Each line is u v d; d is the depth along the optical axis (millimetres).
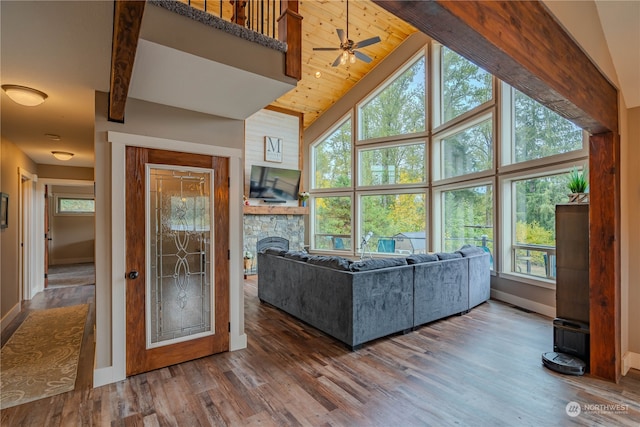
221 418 2070
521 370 2688
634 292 2705
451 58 6066
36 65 2072
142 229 2686
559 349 2865
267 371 2697
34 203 5691
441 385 2457
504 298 4816
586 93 2086
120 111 2352
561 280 2906
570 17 1874
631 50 2338
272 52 2283
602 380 2518
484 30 1223
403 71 7020
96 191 2502
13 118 3205
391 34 6820
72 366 2836
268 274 4758
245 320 4094
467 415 2092
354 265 3291
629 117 2703
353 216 7691
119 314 2566
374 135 7508
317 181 8531
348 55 5000
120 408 2184
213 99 2648
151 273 2742
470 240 5555
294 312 4086
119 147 2576
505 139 4766
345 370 2707
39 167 5742
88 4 1422
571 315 2840
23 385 2498
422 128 6703
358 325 3121
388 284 3369
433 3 1008
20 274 4664
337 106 8109
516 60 1416
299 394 2342
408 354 3016
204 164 3006
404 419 2053
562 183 3979
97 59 1990
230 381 2535
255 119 7309
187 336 2902
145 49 1846
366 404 2215
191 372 2688
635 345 2699
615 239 2498
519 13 1449
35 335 3611
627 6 2176
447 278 3982
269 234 7352
